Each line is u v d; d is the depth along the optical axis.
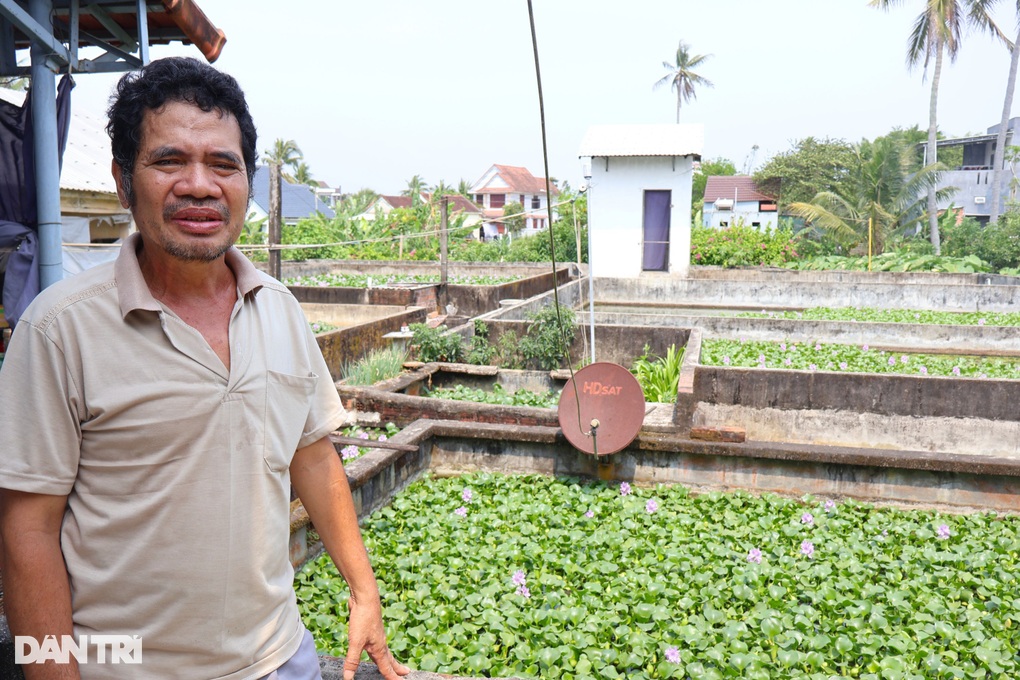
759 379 9.20
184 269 1.82
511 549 5.91
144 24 5.42
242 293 1.90
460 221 33.00
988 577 5.63
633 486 7.51
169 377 1.73
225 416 1.79
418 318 13.55
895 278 23.14
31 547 1.66
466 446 7.91
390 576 5.48
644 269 23.44
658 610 4.90
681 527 6.49
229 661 1.86
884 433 8.92
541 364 12.60
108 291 1.71
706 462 7.39
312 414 2.12
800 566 5.66
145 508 1.73
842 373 8.98
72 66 5.16
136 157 1.76
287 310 2.04
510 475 7.74
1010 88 28.86
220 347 1.85
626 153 22.16
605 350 12.72
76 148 10.47
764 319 15.00
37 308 1.69
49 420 1.66
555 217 29.19
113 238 10.99
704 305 21.28
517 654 4.45
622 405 7.33
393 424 8.38
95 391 1.67
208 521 1.77
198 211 1.76
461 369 11.30
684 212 22.73
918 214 33.03
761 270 23.88
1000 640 4.80
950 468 6.85
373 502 6.66
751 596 5.18
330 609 4.96
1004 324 17.16
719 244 26.36
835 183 32.41
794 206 29.27
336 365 10.72
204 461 1.76
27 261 5.04
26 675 1.71
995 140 39.03
